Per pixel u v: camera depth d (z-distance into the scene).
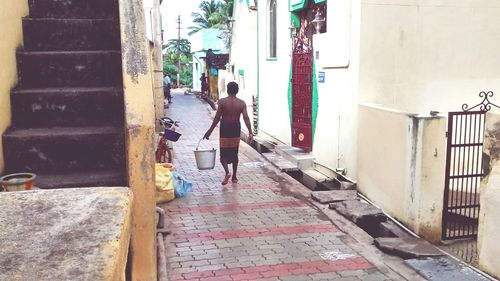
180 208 7.09
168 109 25.39
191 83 53.31
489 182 4.64
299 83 9.92
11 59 4.21
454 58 7.49
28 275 1.21
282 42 11.00
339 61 7.78
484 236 4.71
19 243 1.37
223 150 8.49
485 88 7.69
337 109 8.10
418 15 7.26
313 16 9.15
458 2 7.36
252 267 5.04
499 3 7.51
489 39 7.59
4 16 4.00
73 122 4.27
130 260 3.32
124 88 3.40
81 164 4.00
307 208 7.07
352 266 5.05
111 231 1.44
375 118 6.70
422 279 4.67
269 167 9.87
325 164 8.78
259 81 13.23
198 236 5.93
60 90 4.25
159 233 5.90
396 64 7.28
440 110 7.55
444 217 5.74
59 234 1.42
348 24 7.43
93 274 1.22
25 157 3.91
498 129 4.56
